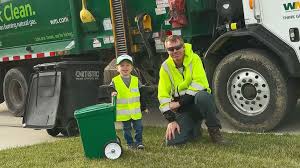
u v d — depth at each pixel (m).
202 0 7.51
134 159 5.74
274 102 6.82
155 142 6.45
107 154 5.88
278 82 6.78
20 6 10.08
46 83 7.78
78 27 8.99
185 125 6.27
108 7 8.45
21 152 6.59
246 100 7.06
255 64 6.91
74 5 8.95
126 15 8.19
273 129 6.94
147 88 6.74
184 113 6.30
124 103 6.26
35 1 9.73
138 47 8.26
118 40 8.27
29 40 10.06
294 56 6.72
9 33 10.48
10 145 7.45
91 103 7.89
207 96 6.04
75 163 5.79
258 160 5.32
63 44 9.34
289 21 6.71
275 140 6.09
